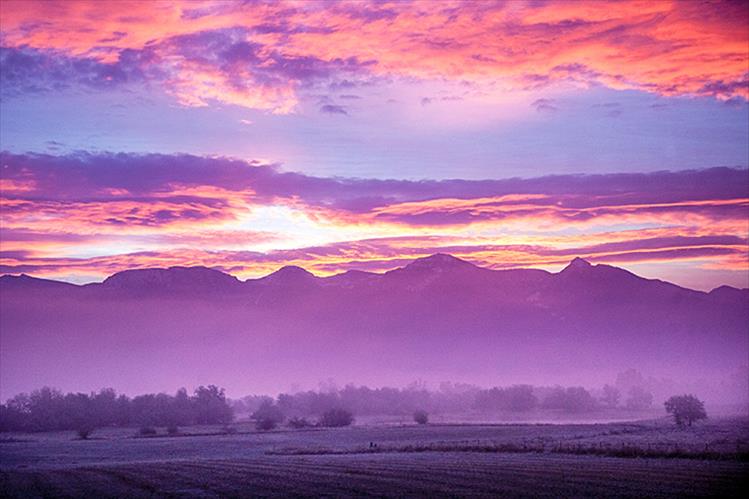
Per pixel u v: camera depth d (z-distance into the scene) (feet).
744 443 270.26
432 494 144.56
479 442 321.93
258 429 523.70
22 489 178.81
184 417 591.78
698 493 139.44
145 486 175.42
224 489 163.43
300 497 146.00
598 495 138.21
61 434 517.55
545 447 264.93
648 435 366.84
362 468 202.59
